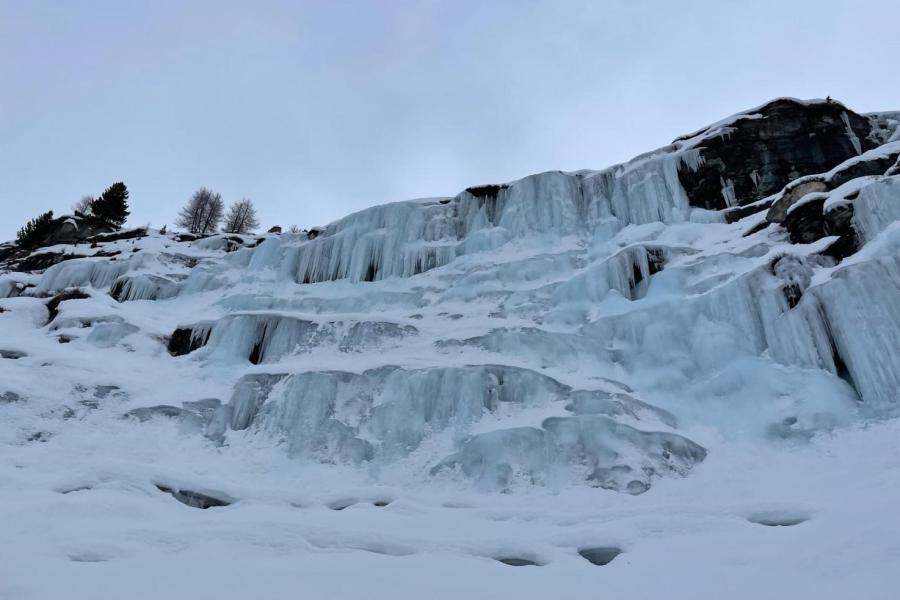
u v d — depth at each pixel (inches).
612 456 408.8
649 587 204.4
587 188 888.3
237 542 256.4
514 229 864.3
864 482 303.7
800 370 453.1
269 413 508.1
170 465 445.1
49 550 229.8
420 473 436.8
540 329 610.9
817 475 348.8
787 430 410.6
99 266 992.2
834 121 813.2
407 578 219.6
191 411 515.8
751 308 521.3
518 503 375.9
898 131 780.6
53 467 410.3
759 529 260.8
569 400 483.2
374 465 451.5
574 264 761.0
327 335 648.4
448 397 496.4
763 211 727.1
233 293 890.1
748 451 410.0
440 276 818.2
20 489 340.8
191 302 906.1
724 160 813.2
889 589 164.6
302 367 551.8
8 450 421.4
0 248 1427.2
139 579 202.7
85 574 204.5
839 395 412.2
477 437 443.5
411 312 738.8
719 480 379.9
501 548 269.1
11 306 774.5
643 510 319.9
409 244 890.1
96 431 475.5
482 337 601.9
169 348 694.5
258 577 211.5
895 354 393.7
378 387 527.8
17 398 475.5
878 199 489.4
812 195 585.6
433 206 944.3
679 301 574.9
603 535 279.6
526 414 477.4
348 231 916.0
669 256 671.8
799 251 535.2
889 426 371.6
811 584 182.7
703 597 187.8
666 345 543.5
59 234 1387.8
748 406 448.5
